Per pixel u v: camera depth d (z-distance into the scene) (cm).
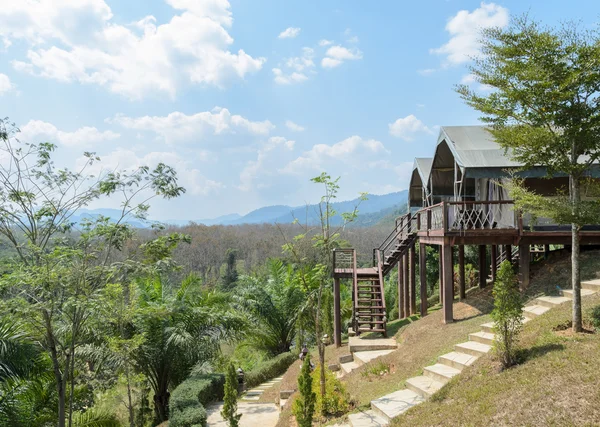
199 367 1839
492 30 1005
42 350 1177
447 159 1930
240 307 2644
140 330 1648
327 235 1195
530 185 1548
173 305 1839
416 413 839
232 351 3306
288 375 1688
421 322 1652
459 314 1566
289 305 2677
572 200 989
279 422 1089
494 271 1955
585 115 943
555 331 971
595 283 1229
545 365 805
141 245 1157
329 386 1071
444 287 1463
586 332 924
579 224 925
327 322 1930
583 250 1619
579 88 948
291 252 1334
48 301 980
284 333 2761
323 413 1022
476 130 1678
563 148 986
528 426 641
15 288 976
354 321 1788
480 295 1784
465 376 914
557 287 1339
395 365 1229
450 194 2144
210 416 1295
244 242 7800
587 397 658
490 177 1420
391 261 2041
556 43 941
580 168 973
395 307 3002
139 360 1576
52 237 1066
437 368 1046
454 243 1453
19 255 1026
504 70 994
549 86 944
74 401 1396
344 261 2012
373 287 1900
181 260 6706
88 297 1023
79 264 1060
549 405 671
